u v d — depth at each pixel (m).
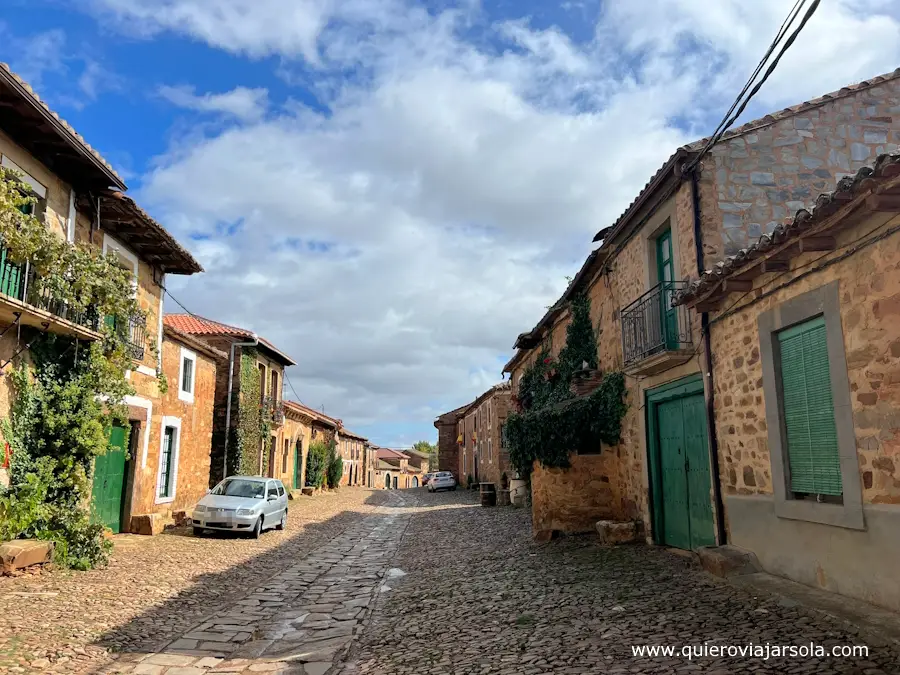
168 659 6.17
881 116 9.50
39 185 10.46
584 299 14.70
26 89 8.70
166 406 16.81
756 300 7.27
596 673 4.75
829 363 6.00
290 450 33.31
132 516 14.76
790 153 9.20
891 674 4.05
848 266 5.76
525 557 10.84
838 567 5.88
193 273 16.31
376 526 19.98
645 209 10.74
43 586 8.66
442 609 7.77
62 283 10.04
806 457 6.46
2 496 9.47
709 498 8.70
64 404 10.65
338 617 8.05
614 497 12.30
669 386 9.86
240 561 12.12
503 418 29.53
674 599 6.62
